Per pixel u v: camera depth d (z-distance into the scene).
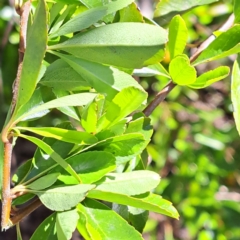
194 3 0.36
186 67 0.29
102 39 0.27
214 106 0.82
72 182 0.29
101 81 0.28
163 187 0.71
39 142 0.28
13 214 0.29
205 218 0.69
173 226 0.79
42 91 0.30
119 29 0.27
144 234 0.79
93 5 0.30
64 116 0.70
